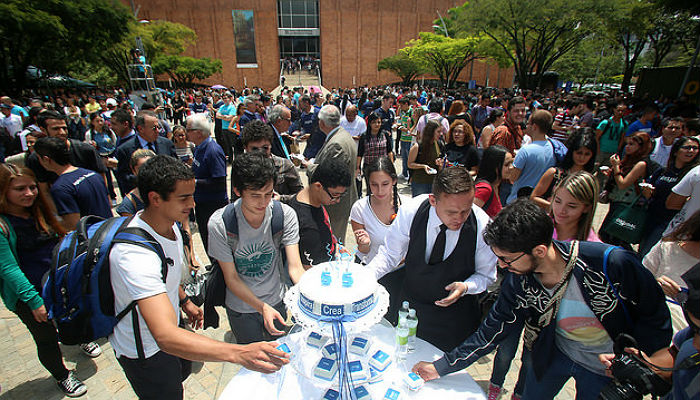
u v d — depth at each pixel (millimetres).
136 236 1590
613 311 1480
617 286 1435
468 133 4750
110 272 1559
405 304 1915
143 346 1674
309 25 42094
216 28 37875
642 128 6641
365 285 1505
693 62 14227
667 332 1443
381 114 7555
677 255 2051
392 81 41906
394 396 1504
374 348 1682
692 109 6477
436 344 2250
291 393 1610
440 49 29688
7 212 2305
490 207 3061
